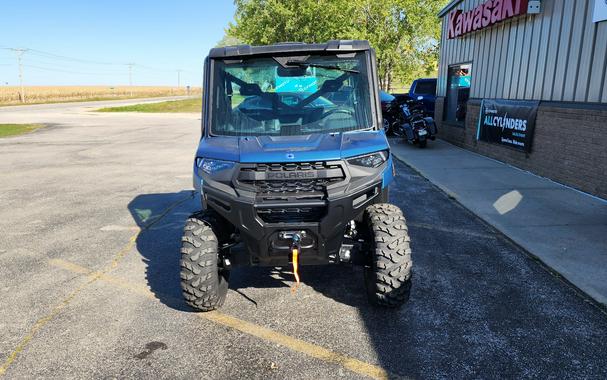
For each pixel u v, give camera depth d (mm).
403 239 3965
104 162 13562
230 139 4211
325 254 3875
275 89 4383
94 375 3475
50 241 6582
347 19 32188
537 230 6297
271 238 3754
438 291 4676
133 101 76500
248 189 3719
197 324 4176
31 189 10062
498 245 5906
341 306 4430
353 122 4320
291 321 4180
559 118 8828
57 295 4840
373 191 3867
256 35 37031
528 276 4992
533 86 9938
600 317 4133
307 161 3684
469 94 13641
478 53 12930
